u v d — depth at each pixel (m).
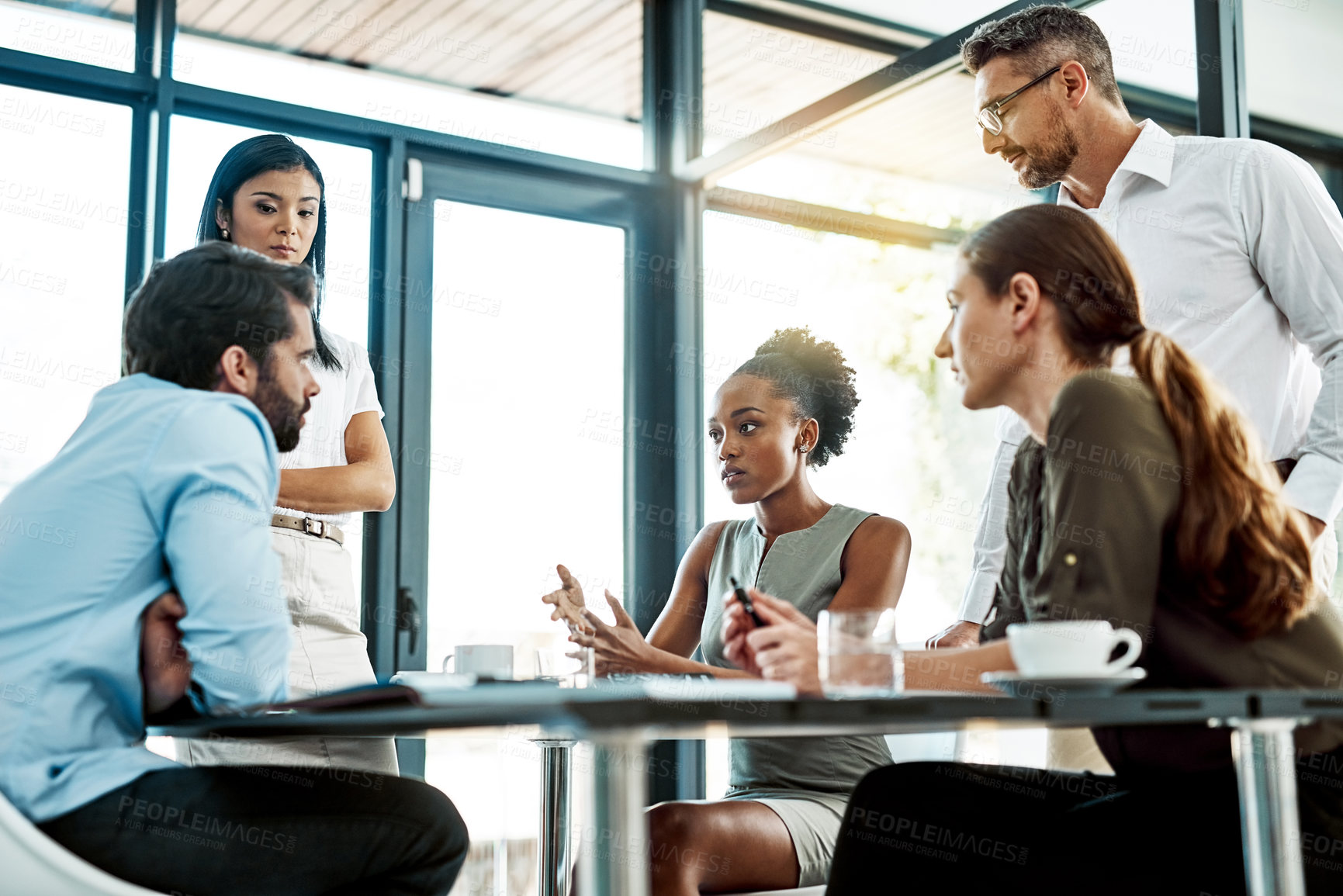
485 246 3.59
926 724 0.90
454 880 1.25
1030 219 1.28
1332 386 1.76
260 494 1.25
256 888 1.14
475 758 3.18
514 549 3.48
